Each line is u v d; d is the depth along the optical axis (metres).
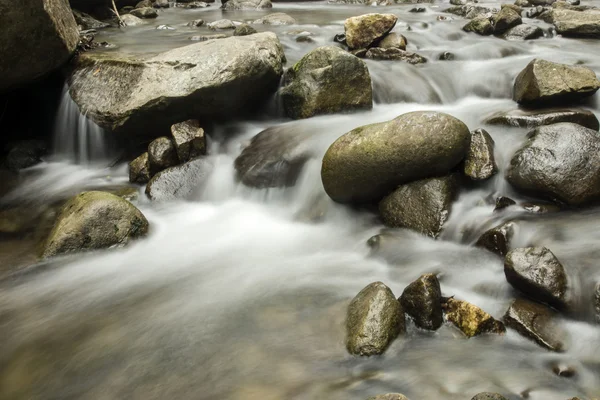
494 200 5.89
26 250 6.17
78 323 4.82
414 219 5.72
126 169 7.95
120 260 5.90
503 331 4.23
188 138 7.47
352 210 6.35
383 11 17.69
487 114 7.71
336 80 8.11
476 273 5.01
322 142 7.20
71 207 6.27
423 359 4.04
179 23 14.95
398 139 5.74
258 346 4.35
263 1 18.97
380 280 5.15
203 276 5.52
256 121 8.55
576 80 7.54
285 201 6.94
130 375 4.13
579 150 5.70
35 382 4.14
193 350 4.36
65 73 8.62
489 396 3.46
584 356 3.97
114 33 12.74
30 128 9.05
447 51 10.67
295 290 5.12
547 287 4.30
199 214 6.93
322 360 4.11
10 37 6.92
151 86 7.56
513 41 11.90
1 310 5.07
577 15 12.87
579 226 5.30
